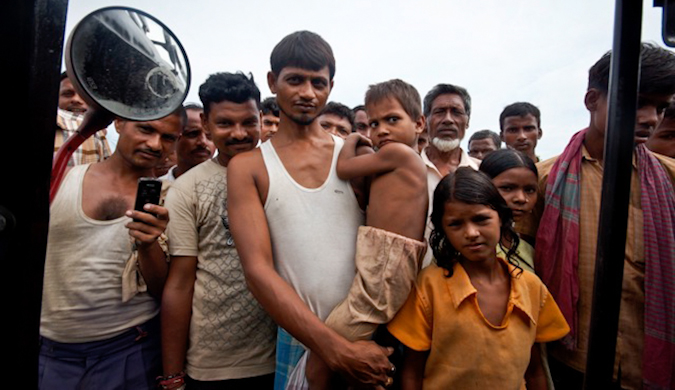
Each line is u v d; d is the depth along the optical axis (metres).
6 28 0.64
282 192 1.45
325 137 1.62
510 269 1.57
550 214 1.93
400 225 1.36
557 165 2.01
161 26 0.88
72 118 2.82
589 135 1.91
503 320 1.46
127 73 0.85
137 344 1.88
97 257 1.77
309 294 1.42
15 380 0.67
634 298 1.80
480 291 1.52
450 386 1.44
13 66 0.64
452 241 1.50
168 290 1.88
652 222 1.78
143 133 1.81
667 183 1.82
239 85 2.02
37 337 0.69
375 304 1.29
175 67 0.91
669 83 1.56
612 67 0.80
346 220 1.48
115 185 1.89
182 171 2.70
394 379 1.58
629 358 1.78
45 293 1.73
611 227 0.79
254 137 2.09
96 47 0.81
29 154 0.65
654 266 1.74
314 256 1.42
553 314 1.60
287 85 1.49
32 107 0.65
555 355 1.88
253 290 1.34
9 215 0.64
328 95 1.55
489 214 1.44
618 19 0.78
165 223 1.61
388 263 1.30
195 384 1.88
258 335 1.92
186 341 1.92
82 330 1.77
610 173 0.79
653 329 1.72
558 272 1.87
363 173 1.43
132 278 1.80
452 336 1.44
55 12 0.67
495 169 1.92
